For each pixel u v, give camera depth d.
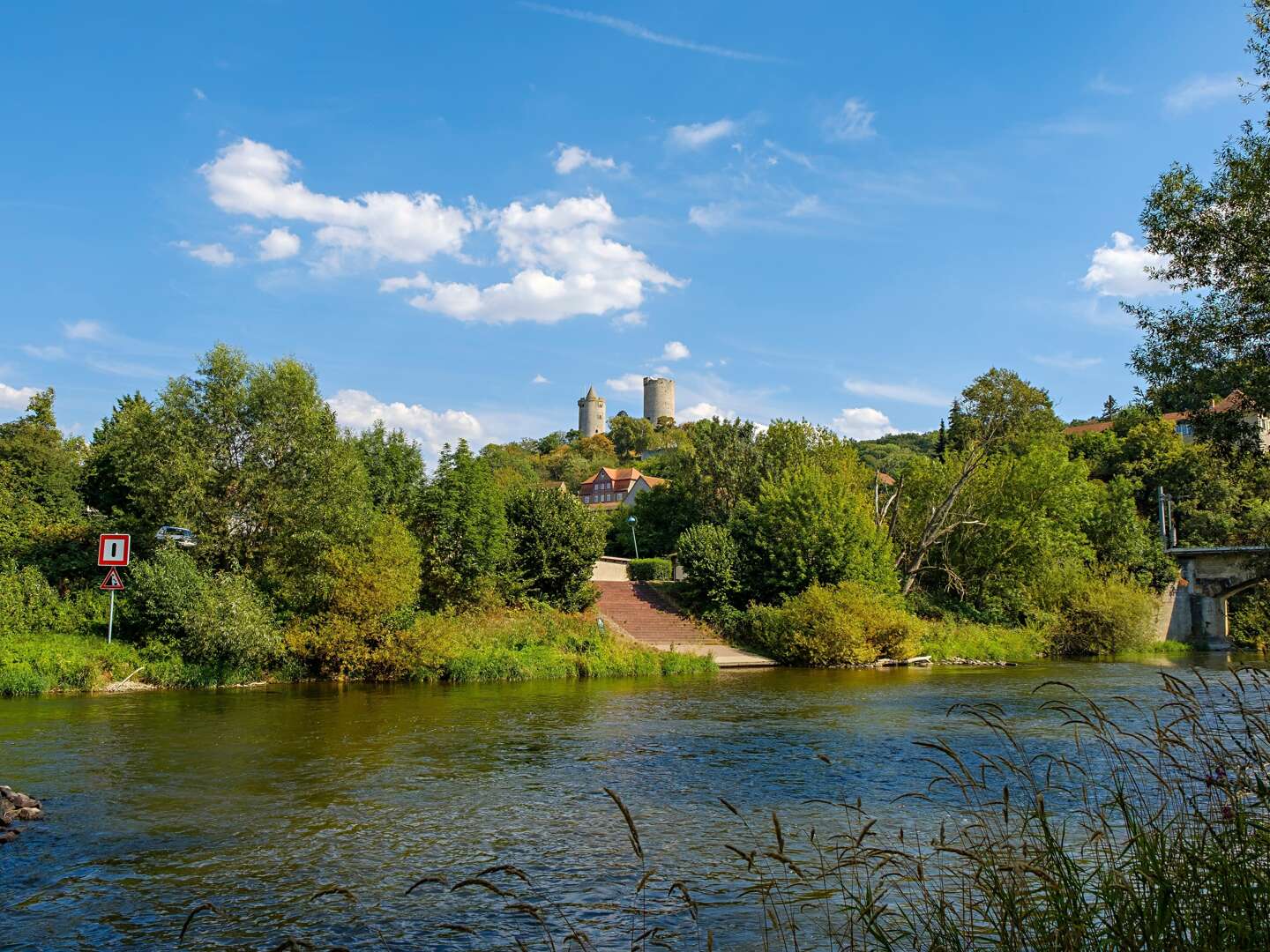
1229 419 16.50
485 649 34.28
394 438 46.91
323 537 32.16
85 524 37.81
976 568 53.28
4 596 28.75
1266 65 14.98
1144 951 5.00
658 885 9.80
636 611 46.75
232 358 33.81
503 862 10.76
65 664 26.38
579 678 33.97
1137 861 5.80
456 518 39.16
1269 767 6.36
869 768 16.16
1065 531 53.91
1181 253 16.47
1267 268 15.46
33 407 47.16
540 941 8.22
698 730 20.81
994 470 53.59
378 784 15.02
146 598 28.80
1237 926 4.95
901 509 54.75
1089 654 47.56
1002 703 25.27
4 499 35.94
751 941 8.01
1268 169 14.80
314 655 31.12
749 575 47.41
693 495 62.88
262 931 8.65
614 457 173.38
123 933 8.60
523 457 151.12
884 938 6.57
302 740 19.25
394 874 10.32
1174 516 67.00
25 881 10.11
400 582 32.34
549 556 42.69
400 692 28.50
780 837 5.27
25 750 17.66
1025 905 5.51
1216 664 41.25
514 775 15.73
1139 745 16.64
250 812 13.13
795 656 40.34
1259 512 57.62
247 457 33.41
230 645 28.73
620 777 15.56
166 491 32.31
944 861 9.89
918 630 41.84
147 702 24.69
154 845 11.47
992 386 76.38
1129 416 81.12
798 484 47.62
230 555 32.56
